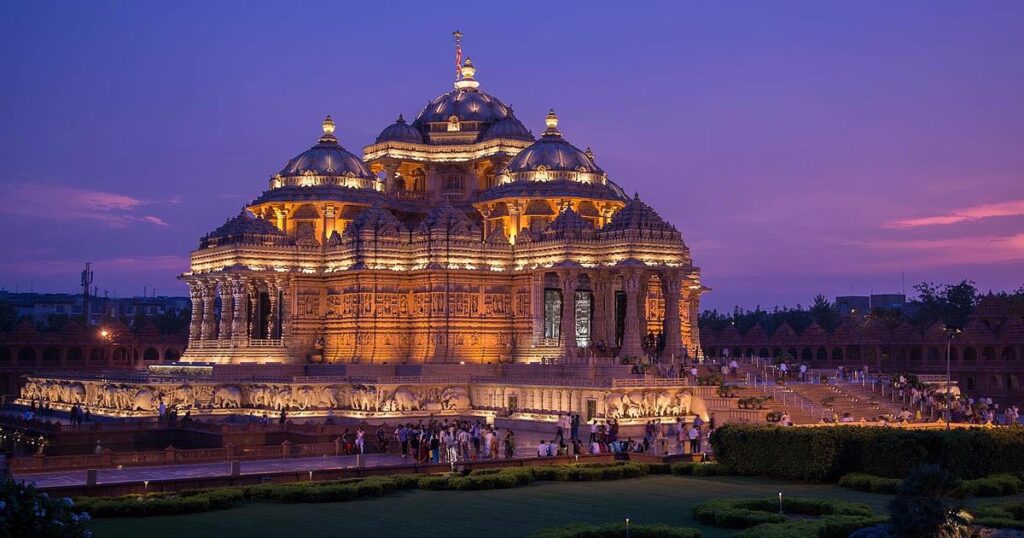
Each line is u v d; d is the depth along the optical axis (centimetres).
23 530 2895
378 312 10306
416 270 10225
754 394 8631
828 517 4312
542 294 10194
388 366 9806
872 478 5447
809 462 5681
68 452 8112
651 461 6300
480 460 6475
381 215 10600
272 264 10650
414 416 9219
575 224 10019
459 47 13800
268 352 10531
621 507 4962
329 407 9394
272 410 9475
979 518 4409
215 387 9781
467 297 10256
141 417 9244
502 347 10350
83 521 3078
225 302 10919
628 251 9606
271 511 4862
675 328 9706
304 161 11762
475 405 9506
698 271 11144
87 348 14200
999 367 11975
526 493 5403
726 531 4381
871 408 8719
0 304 19138
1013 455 5712
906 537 3619
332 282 10675
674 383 8375
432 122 12875
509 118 12638
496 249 10412
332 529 4412
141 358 14612
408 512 4828
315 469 6056
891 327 14125
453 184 12706
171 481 5256
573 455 6331
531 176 11244
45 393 11638
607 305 9988
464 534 4309
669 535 4078
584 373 8844
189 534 4294
